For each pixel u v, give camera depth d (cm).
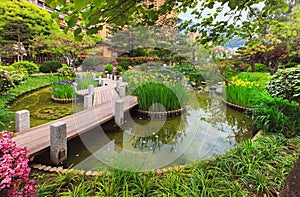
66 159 268
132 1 99
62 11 105
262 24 201
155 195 171
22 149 151
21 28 1083
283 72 369
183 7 172
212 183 180
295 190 99
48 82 892
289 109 346
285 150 254
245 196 162
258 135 312
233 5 137
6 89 554
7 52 1054
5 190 131
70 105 568
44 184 184
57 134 247
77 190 171
